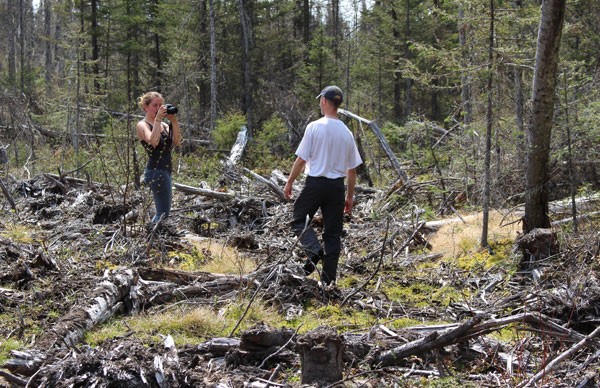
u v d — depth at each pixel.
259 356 3.90
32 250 6.58
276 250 7.22
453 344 3.88
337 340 3.49
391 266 6.83
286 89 28.78
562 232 7.04
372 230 8.39
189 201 10.11
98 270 6.08
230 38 31.95
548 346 3.86
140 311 5.09
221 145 19.22
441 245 7.77
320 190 5.86
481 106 8.94
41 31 57.75
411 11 29.42
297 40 34.78
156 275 5.64
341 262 6.96
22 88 32.84
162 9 30.86
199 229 8.70
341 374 3.51
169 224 7.86
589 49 12.47
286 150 20.23
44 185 10.94
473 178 9.52
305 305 5.41
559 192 9.25
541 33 6.78
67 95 19.94
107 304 4.83
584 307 4.48
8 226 8.23
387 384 3.59
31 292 5.38
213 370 3.72
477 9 7.68
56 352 3.89
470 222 8.41
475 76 7.92
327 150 5.85
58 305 5.11
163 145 7.31
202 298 5.36
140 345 3.57
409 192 10.36
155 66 31.56
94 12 30.42
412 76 8.76
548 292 4.88
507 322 3.89
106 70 30.61
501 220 8.18
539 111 6.88
